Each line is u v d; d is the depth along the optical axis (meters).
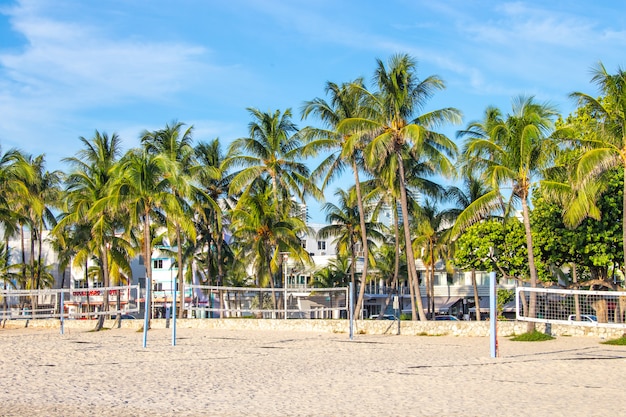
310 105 38.53
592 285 37.22
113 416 11.51
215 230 51.97
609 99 25.66
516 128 28.20
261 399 13.34
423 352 22.86
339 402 12.95
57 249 60.25
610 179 33.62
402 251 66.81
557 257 37.59
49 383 15.50
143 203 38.72
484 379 15.92
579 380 15.75
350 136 36.72
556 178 29.92
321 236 56.06
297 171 46.62
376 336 31.06
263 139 46.03
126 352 22.92
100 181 42.12
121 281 67.00
